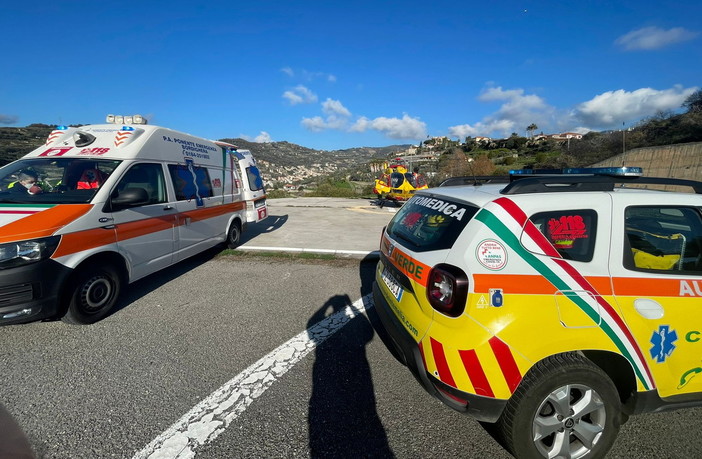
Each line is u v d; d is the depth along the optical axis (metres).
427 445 2.18
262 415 2.41
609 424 2.02
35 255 3.14
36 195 3.77
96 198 3.85
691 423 2.40
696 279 2.13
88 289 3.70
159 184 4.93
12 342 3.31
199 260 6.44
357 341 3.48
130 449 2.09
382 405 2.55
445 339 1.99
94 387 2.66
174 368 2.95
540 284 1.94
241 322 3.87
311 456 2.08
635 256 2.11
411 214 2.91
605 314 1.96
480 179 3.28
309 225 10.41
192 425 2.30
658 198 2.24
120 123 5.36
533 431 1.94
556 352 1.90
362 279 5.43
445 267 2.07
